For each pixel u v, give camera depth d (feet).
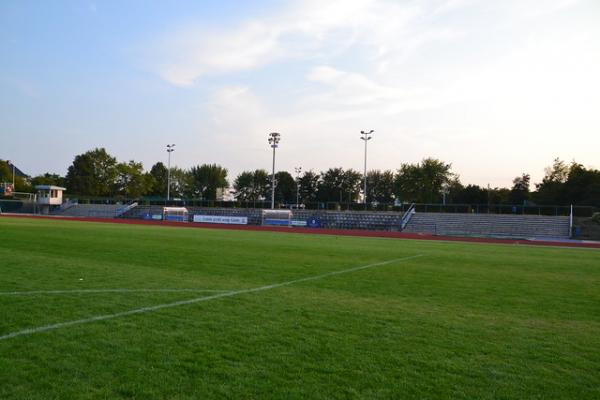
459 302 29.27
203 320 22.58
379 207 190.19
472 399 14.21
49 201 233.14
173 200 228.84
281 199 334.65
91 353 17.34
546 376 16.30
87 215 220.23
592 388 15.31
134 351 17.69
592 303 29.91
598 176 201.67
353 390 14.57
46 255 47.03
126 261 44.29
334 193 315.78
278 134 187.52
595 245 101.40
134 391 14.06
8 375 15.08
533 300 30.60
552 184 233.96
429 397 14.25
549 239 126.31
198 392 14.11
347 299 29.17
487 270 46.73
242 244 70.23
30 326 20.65
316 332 21.02
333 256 56.65
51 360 16.52
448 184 251.60
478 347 19.47
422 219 162.91
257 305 26.45
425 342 19.94
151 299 27.14
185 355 17.37
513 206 165.48
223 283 33.60
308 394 14.17
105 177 322.96
